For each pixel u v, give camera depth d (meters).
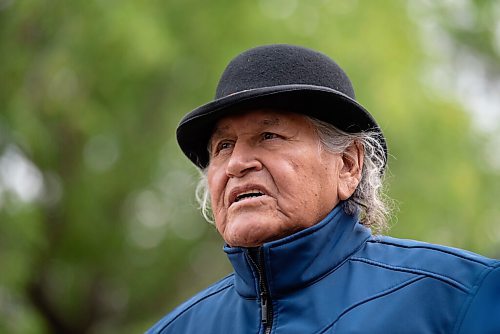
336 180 5.51
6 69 15.72
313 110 5.40
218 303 5.87
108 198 19.72
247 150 5.37
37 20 16.09
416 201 16.86
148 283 21.19
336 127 5.50
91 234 20.16
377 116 15.80
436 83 17.97
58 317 21.66
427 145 17.09
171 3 16.39
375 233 5.89
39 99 16.45
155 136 18.38
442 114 17.28
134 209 20.31
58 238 20.06
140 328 20.91
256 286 5.45
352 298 5.21
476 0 16.44
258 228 5.25
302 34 15.91
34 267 18.02
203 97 17.02
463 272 5.08
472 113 18.47
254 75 5.42
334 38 15.84
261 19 16.11
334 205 5.52
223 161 5.51
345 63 15.76
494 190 18.91
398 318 4.99
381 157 5.88
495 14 16.58
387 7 16.39
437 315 4.96
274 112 5.35
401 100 15.88
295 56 5.47
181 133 5.79
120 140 18.48
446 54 18.67
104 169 19.42
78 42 15.91
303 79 5.40
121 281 21.22
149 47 15.13
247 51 5.59
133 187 19.52
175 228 20.50
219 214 5.50
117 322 22.12
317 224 5.32
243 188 5.32
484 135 18.75
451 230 17.61
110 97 17.31
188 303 6.09
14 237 15.61
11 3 15.80
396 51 16.19
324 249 5.39
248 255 5.43
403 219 16.80
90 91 16.98
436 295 5.03
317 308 5.24
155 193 19.78
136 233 20.75
